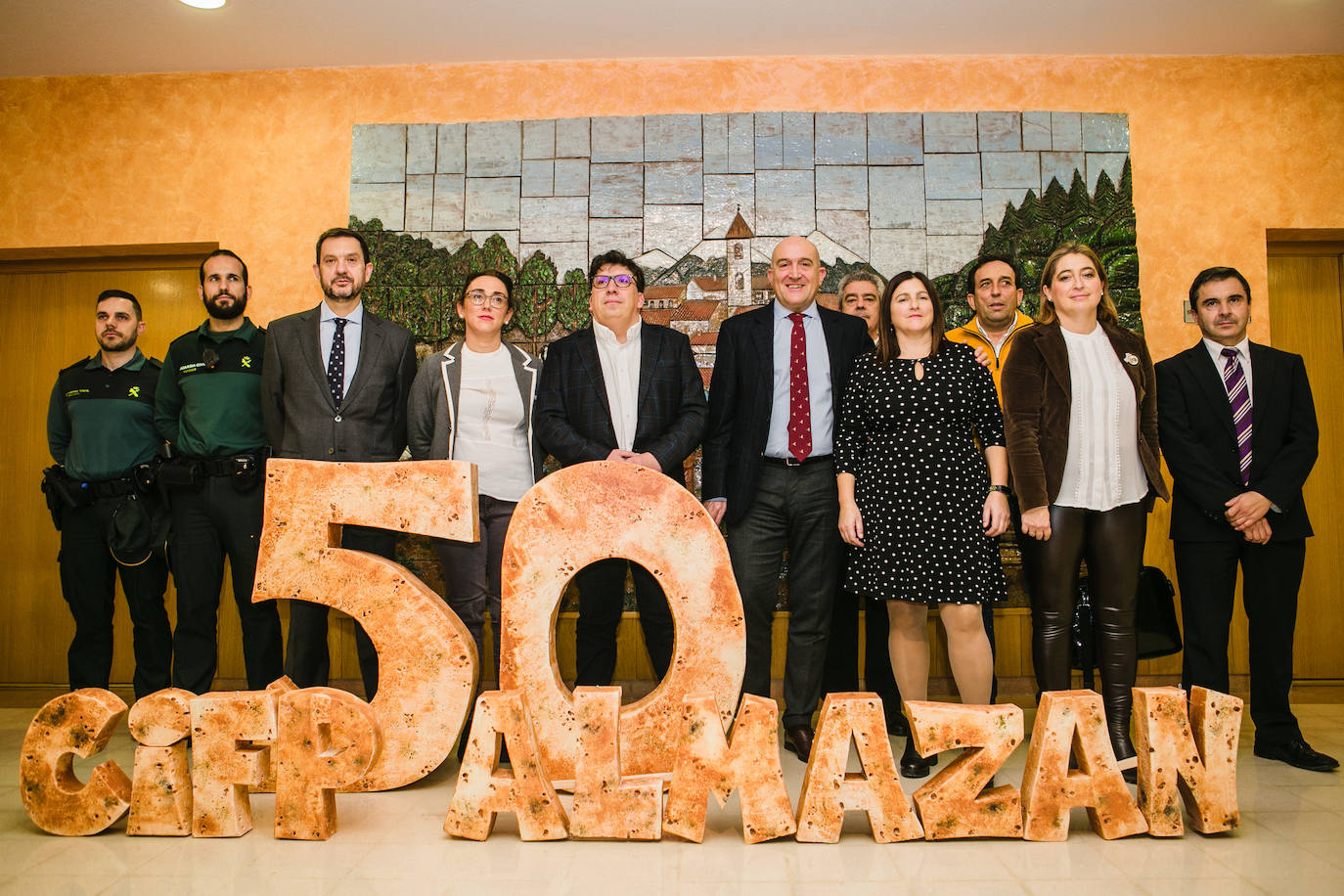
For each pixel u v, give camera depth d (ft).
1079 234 11.17
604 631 8.32
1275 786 7.04
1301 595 11.52
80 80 11.63
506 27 10.61
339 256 8.86
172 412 9.12
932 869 5.37
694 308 11.17
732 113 11.35
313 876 5.24
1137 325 11.08
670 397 8.53
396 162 11.43
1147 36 10.87
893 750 8.42
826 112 11.34
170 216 11.49
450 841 5.89
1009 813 5.85
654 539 6.82
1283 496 7.63
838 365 8.28
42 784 6.04
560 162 11.36
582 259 11.26
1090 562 7.55
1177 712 5.96
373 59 11.35
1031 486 7.23
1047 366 7.53
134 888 5.05
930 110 11.35
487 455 8.60
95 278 12.06
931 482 7.12
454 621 7.13
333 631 10.69
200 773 5.97
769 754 5.88
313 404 8.63
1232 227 11.19
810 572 8.07
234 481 8.55
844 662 9.23
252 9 10.14
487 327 8.85
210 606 8.79
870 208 11.23
